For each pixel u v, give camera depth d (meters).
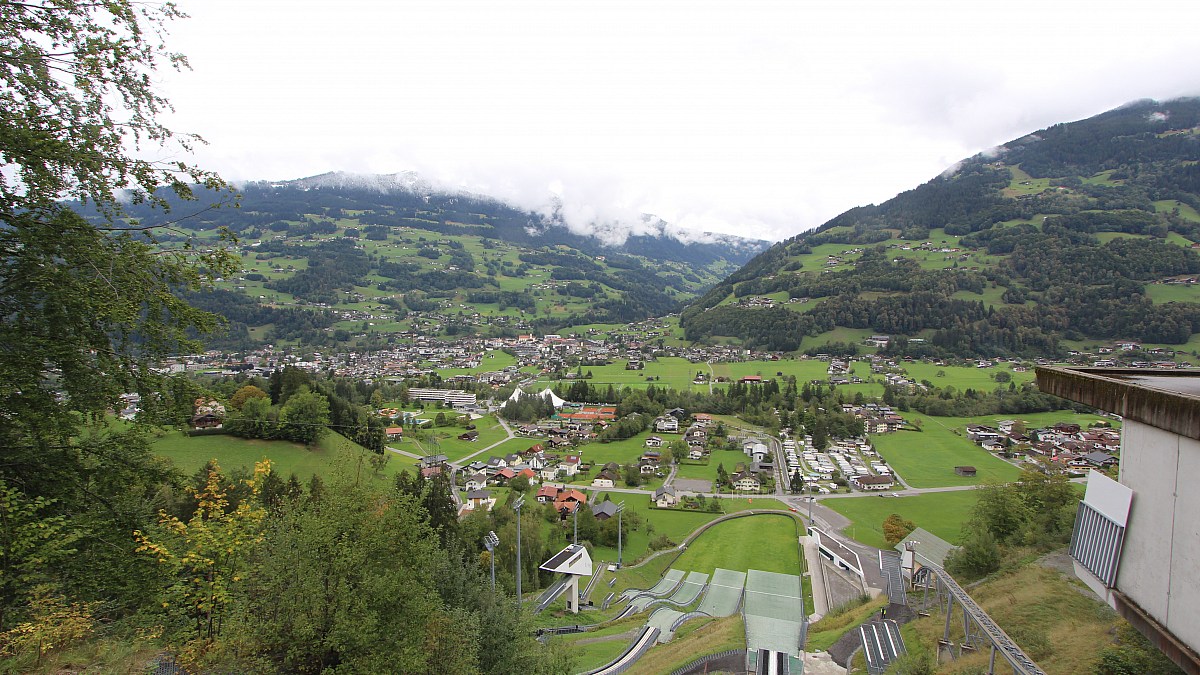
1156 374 14.65
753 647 36.47
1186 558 10.34
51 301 14.27
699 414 164.75
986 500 51.94
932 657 27.59
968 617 27.38
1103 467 100.06
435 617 22.06
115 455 16.12
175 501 36.75
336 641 16.81
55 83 14.07
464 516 72.44
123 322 14.70
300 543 17.84
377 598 17.92
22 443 14.84
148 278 15.84
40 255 14.06
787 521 91.00
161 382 16.38
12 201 13.85
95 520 15.61
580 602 58.91
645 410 163.62
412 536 19.39
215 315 17.22
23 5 13.70
